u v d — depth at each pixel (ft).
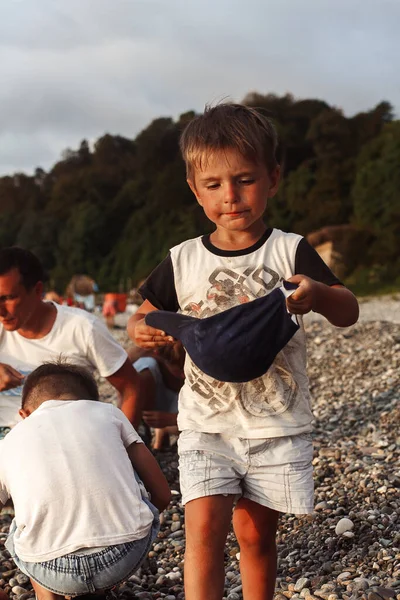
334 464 14.58
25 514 8.12
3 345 12.39
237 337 6.99
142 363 15.55
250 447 7.71
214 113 7.78
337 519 11.55
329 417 19.74
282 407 7.75
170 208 225.15
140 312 8.42
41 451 8.37
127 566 8.18
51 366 9.73
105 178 264.31
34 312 12.00
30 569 8.21
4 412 12.35
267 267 7.86
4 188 311.88
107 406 9.18
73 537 8.00
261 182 7.63
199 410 7.93
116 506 8.20
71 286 61.98
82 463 8.28
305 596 8.93
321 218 168.76
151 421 15.40
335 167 172.96
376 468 13.84
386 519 11.11
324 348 29.60
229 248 8.00
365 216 145.69
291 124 203.51
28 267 11.62
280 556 10.73
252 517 7.94
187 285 8.08
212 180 7.63
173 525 12.30
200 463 7.68
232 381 7.20
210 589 7.34
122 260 222.89
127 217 245.45
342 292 7.58
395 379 22.50
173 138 249.55
